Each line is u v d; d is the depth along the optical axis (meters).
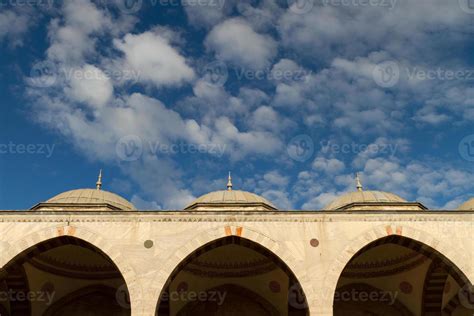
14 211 25.11
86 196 34.41
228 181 36.69
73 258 30.88
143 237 24.91
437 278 29.64
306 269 24.42
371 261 31.80
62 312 30.91
